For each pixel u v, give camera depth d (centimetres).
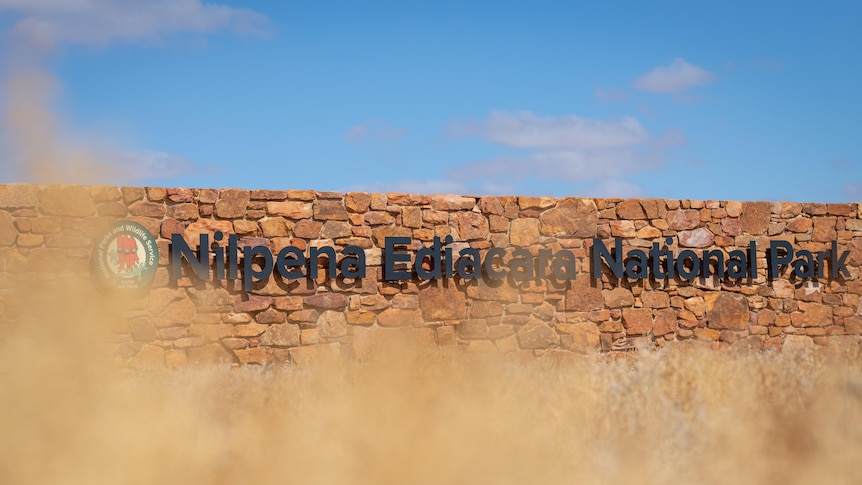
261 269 1413
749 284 1728
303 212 1437
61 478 714
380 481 703
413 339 1395
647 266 1642
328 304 1437
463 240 1518
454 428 791
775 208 1759
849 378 884
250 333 1398
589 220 1608
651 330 1644
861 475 685
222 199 1399
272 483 704
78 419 846
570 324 1580
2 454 745
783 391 873
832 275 1792
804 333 1762
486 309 1523
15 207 1298
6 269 1289
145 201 1361
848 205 1819
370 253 1465
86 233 1327
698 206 1698
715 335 1692
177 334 1362
